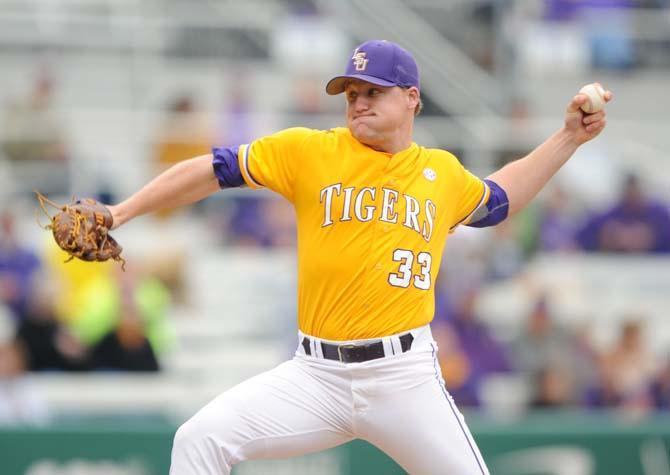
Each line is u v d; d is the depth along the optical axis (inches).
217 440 606.5
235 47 2066.9
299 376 626.2
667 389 1438.2
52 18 2015.3
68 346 1346.0
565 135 672.4
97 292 1369.3
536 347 1448.1
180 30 2055.9
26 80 1964.8
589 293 1632.6
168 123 1652.3
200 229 1657.2
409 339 620.1
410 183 622.2
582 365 1446.9
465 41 2086.6
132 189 1638.8
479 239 1606.8
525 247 1640.0
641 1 2118.6
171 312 1545.3
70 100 1958.7
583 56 2085.4
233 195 1670.8
